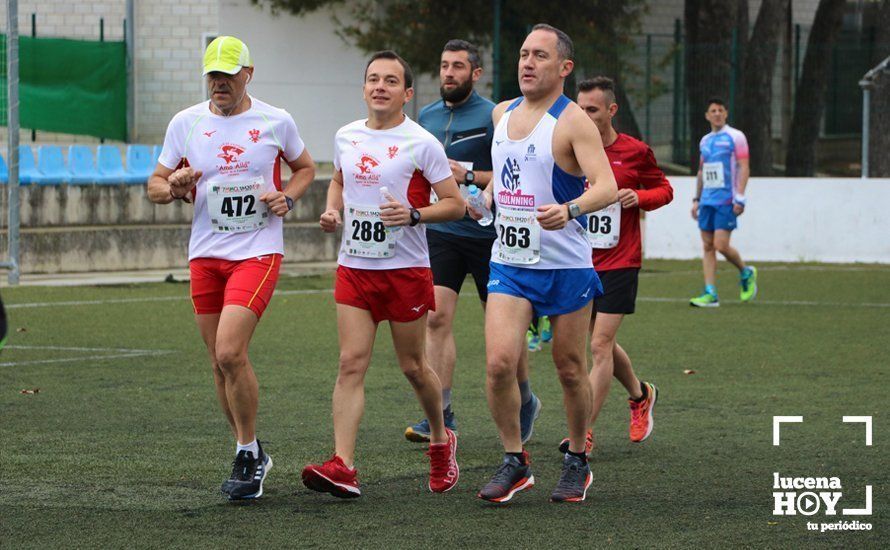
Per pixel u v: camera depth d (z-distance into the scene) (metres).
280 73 57.03
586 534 12.47
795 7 72.19
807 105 51.41
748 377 22.41
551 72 13.39
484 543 12.09
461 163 18.09
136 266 42.03
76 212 42.84
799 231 46.16
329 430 17.83
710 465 15.74
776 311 32.25
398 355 14.36
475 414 19.28
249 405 13.84
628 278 16.44
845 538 12.37
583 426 14.02
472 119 18.12
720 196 33.12
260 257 14.20
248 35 56.88
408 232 14.23
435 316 17.45
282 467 15.56
